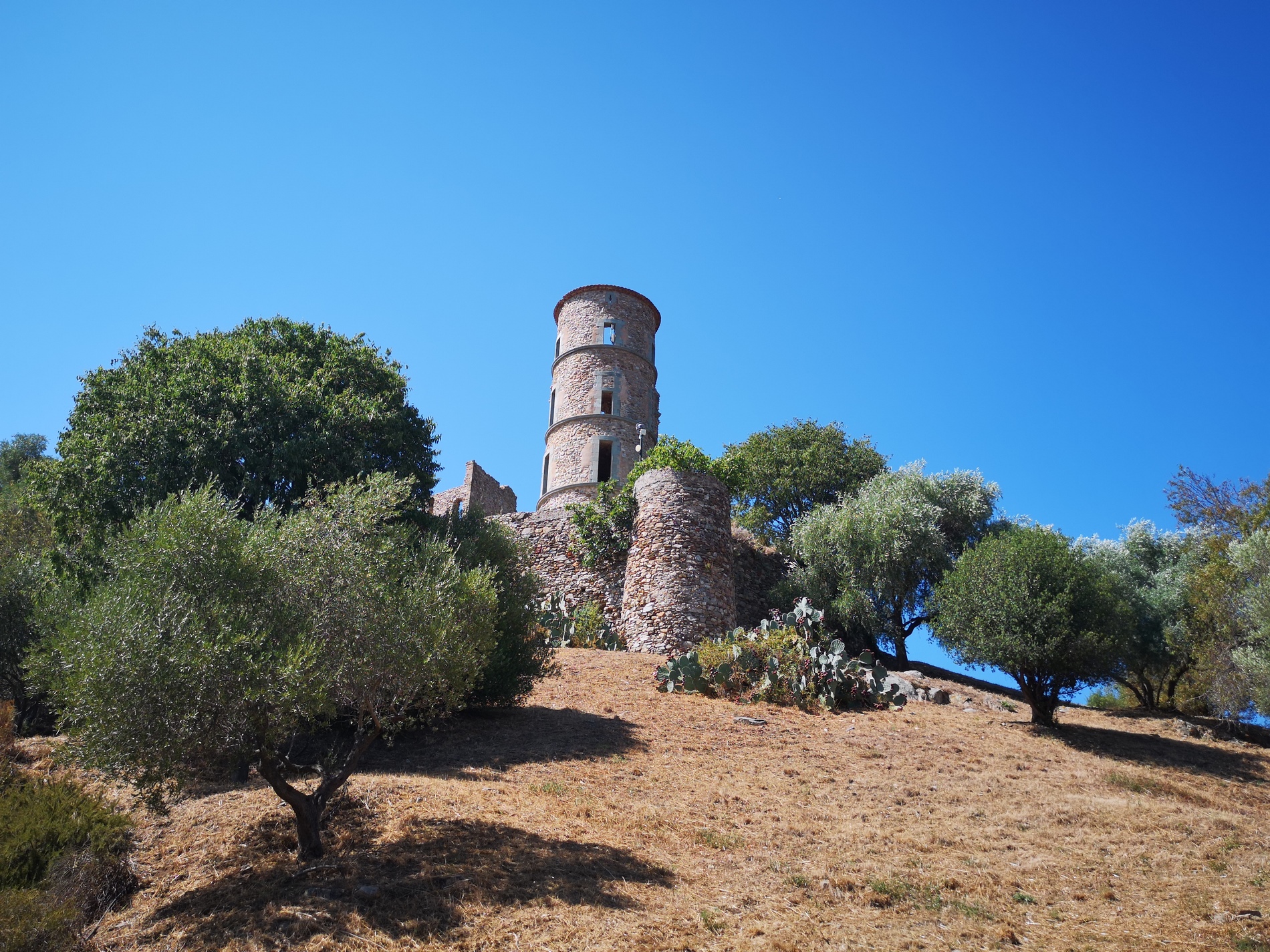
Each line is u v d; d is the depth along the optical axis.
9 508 28.53
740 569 25.36
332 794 9.75
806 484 32.47
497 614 11.55
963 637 16.94
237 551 8.62
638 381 31.91
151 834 8.95
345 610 8.85
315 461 17.77
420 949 6.86
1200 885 9.45
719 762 12.94
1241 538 24.14
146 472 16.67
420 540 13.04
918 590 24.61
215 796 9.91
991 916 8.48
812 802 11.59
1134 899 9.10
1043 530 18.25
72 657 7.49
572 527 24.64
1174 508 30.03
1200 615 20.81
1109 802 12.23
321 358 20.78
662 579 21.30
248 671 7.58
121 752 7.13
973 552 17.91
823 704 16.38
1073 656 15.69
